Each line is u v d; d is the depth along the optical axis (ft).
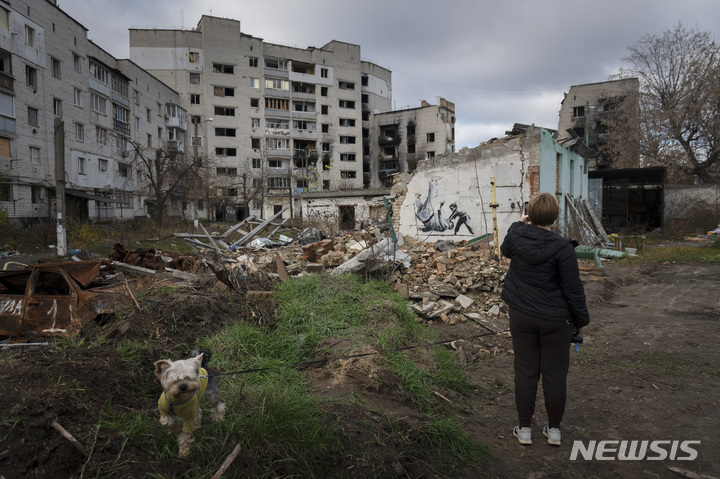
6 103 83.97
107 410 9.36
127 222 98.48
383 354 15.40
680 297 28.53
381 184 235.20
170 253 31.32
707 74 96.73
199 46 190.49
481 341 20.45
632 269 39.73
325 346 15.75
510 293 10.68
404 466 9.54
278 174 200.95
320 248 36.70
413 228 57.82
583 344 19.71
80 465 7.64
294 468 8.74
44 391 9.07
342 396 12.28
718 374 15.26
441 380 15.06
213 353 14.37
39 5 93.61
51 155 96.78
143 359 12.42
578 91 172.04
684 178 109.19
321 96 216.13
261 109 202.18
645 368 16.33
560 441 11.00
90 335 15.01
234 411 10.32
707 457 10.19
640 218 98.32
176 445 8.63
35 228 75.31
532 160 47.50
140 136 144.25
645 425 12.01
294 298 20.38
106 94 121.70
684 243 70.13
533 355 10.66
